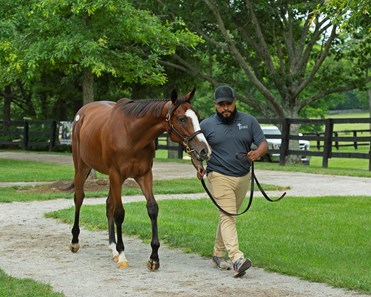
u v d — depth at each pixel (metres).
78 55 15.52
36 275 7.82
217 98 7.89
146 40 16.11
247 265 7.56
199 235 9.98
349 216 11.83
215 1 27.08
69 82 31.53
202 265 8.32
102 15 15.50
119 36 16.06
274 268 7.89
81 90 32.09
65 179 18.44
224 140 7.93
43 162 25.39
